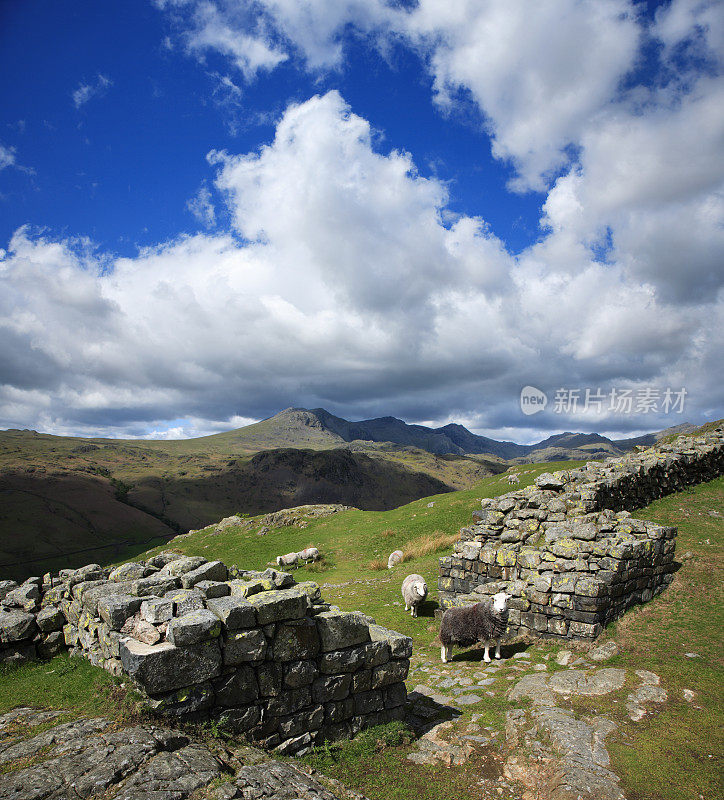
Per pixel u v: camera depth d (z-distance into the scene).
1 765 5.23
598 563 12.15
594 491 16.16
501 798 6.55
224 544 37.91
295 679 7.27
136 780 5.02
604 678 9.44
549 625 12.06
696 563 14.66
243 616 6.83
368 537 32.25
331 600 19.28
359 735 7.81
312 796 5.55
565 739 7.49
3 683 8.22
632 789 6.39
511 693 9.37
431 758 7.43
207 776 5.31
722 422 30.83
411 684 10.58
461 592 15.84
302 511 44.09
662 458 21.62
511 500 17.52
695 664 9.77
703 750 7.14
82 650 9.02
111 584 8.59
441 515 31.12
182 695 6.27
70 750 5.47
